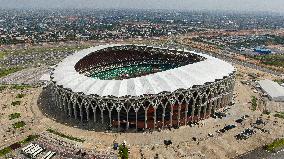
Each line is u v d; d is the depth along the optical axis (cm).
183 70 17275
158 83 15562
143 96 14488
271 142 14525
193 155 13212
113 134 14775
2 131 15338
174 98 15112
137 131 15100
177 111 15600
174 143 14075
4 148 13650
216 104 17438
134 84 15450
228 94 18500
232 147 13962
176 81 15888
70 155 13050
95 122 15725
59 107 17388
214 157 13188
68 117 16612
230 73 18200
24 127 15675
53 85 17212
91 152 13262
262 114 17700
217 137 14712
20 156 13088
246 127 15875
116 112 15200
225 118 16900
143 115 15162
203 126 15850
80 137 14500
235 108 18412
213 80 16650
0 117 17062
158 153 13262
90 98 14938
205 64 18775
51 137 14525
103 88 15288
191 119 16175
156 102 14750
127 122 14988
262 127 15925
